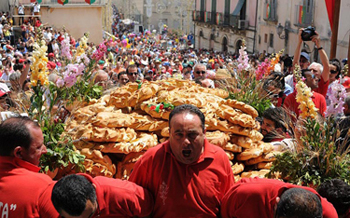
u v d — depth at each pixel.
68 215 2.17
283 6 26.27
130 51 26.27
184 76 9.59
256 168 3.52
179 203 2.54
